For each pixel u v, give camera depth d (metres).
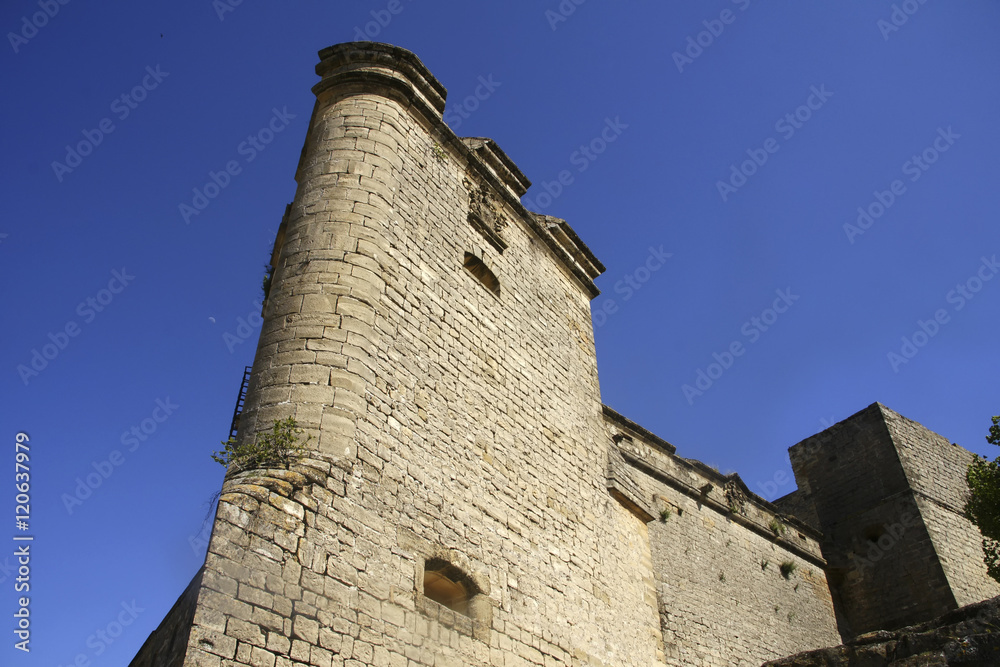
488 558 11.49
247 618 7.88
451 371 12.76
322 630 8.46
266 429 9.84
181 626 8.15
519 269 16.52
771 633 20.56
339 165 13.10
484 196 16.30
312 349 10.62
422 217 13.90
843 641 24.33
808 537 25.73
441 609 10.12
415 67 15.43
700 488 21.64
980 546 27.00
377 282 11.93
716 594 19.50
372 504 9.94
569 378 16.47
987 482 20.59
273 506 8.77
